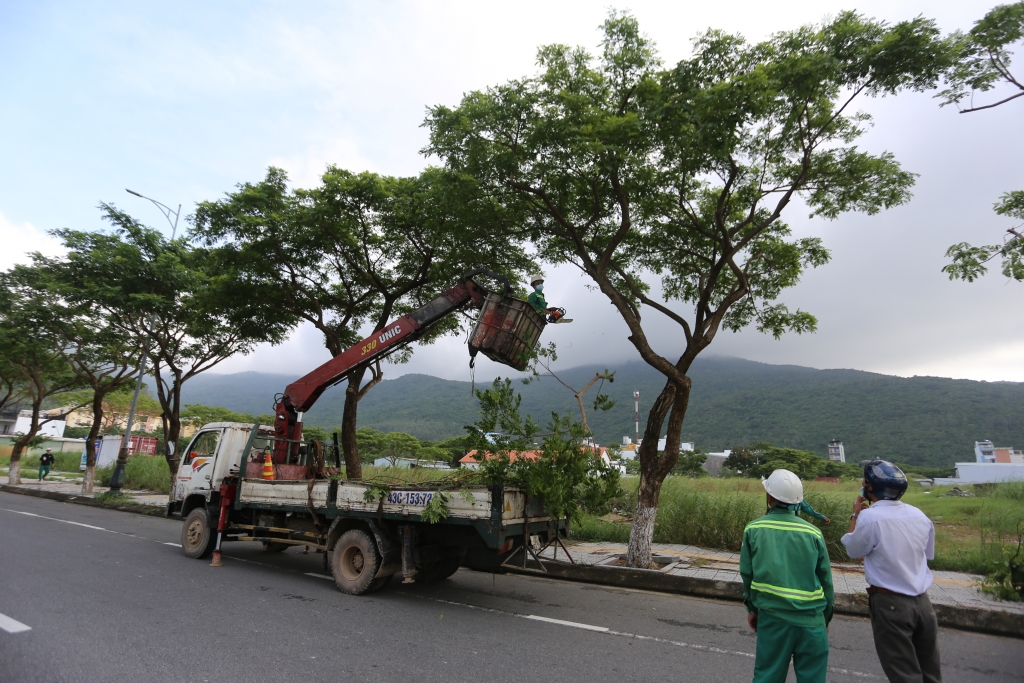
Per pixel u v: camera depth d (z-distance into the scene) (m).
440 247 12.30
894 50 7.61
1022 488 18.41
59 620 5.75
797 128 8.46
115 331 18.14
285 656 5.00
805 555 3.24
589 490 7.61
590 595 8.16
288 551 11.01
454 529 7.37
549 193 9.98
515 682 4.57
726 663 5.21
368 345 9.91
